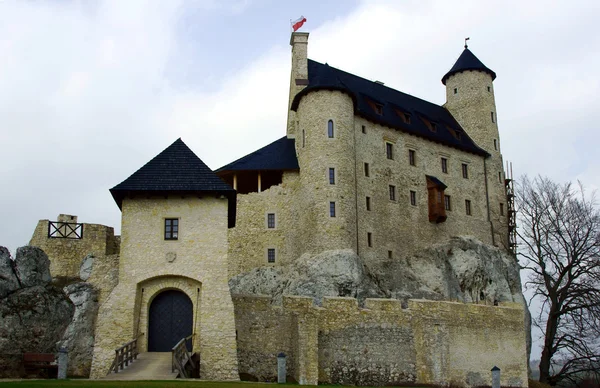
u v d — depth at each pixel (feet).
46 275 108.58
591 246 159.53
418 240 180.04
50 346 100.94
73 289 110.63
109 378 77.00
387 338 112.37
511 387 124.47
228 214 107.24
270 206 163.02
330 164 157.28
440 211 183.52
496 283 186.60
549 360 155.84
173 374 80.02
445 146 197.88
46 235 125.18
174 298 95.86
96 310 109.19
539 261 167.84
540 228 170.60
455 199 195.42
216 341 91.45
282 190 163.94
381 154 177.88
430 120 199.41
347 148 160.35
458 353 118.32
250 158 169.37
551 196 171.42
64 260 124.98
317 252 151.84
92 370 88.69
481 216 201.57
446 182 194.39
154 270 94.17
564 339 153.28
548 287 162.09
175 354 81.35
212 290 93.81
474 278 179.11
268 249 160.15
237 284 154.71
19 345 97.25
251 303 107.24
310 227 155.22
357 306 112.16
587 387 155.53
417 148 188.96
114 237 132.36
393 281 164.66
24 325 98.84
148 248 95.04
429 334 115.24
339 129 160.25
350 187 158.51
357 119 173.78
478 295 179.32
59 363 78.64
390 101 198.90
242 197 163.73
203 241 95.76
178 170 99.76
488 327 124.67
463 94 219.61
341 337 109.50
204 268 94.68
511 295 187.73
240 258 159.63
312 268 148.15
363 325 111.55
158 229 95.96
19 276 103.81
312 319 105.29
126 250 94.79
